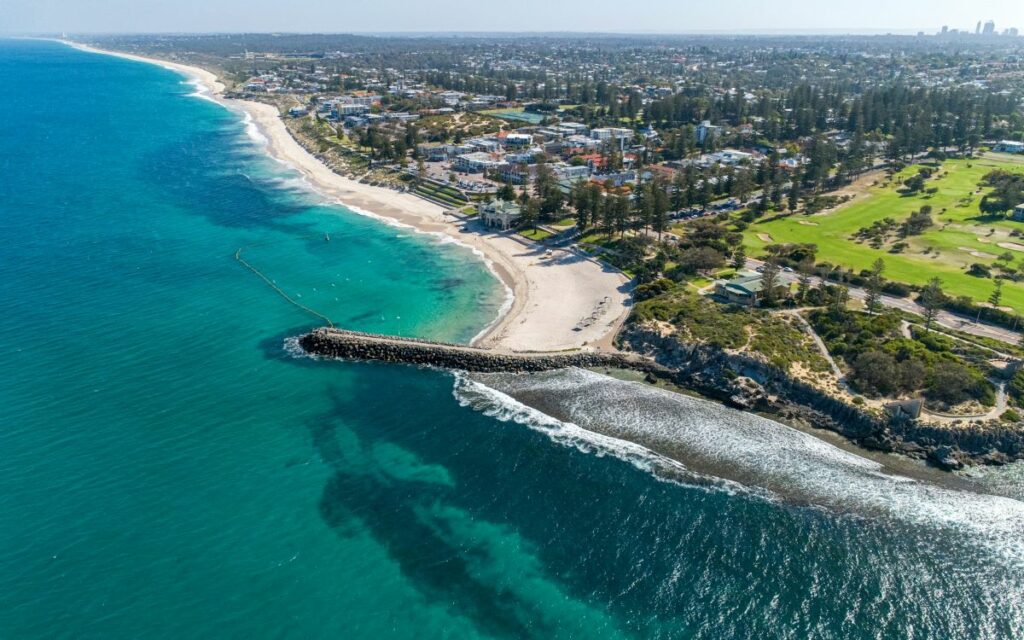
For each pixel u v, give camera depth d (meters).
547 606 71.81
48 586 71.94
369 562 76.81
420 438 99.38
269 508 84.38
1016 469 92.56
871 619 70.44
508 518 83.81
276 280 157.00
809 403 105.38
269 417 103.44
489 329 134.25
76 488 86.19
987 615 70.75
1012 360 109.00
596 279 156.88
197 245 178.88
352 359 121.81
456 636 68.25
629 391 111.94
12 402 103.44
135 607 70.06
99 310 136.75
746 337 118.38
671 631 69.19
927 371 106.00
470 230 197.38
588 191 188.12
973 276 150.62
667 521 83.31
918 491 88.50
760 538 80.69
